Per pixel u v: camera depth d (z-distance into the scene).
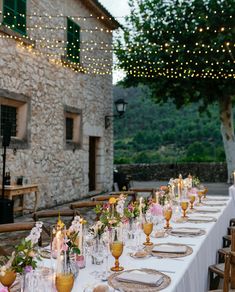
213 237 4.18
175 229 3.89
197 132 33.94
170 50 13.45
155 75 14.54
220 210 5.34
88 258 2.93
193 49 13.52
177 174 20.17
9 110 8.53
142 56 14.22
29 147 8.93
